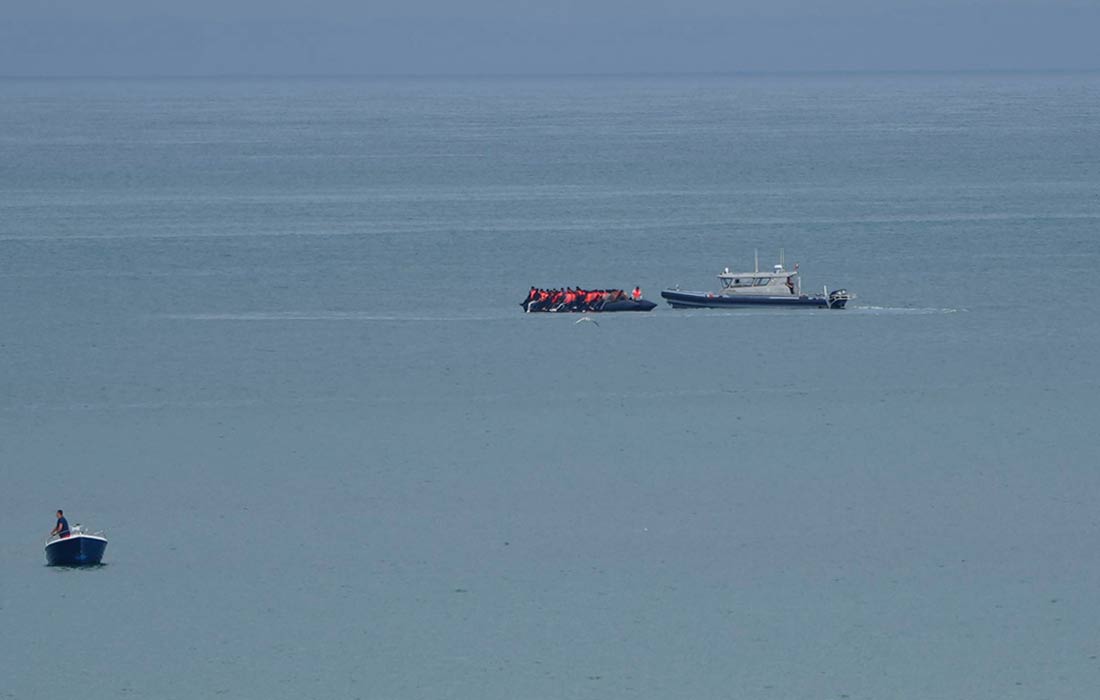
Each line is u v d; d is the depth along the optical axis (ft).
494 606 613.52
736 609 610.65
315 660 571.69
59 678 558.15
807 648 580.30
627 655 576.20
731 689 552.82
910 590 626.64
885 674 562.25
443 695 549.13
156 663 569.23
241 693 548.72
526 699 546.26
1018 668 565.94
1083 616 602.85
